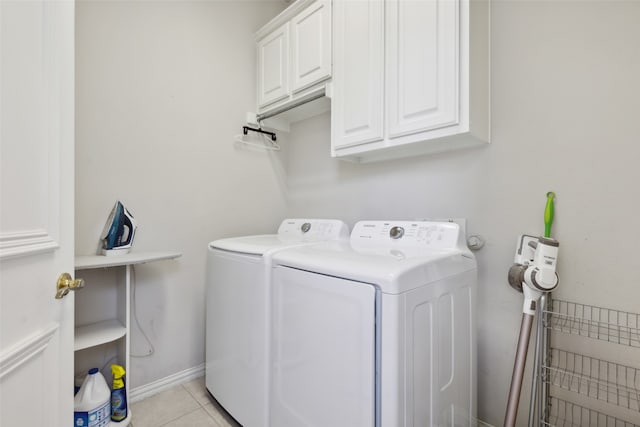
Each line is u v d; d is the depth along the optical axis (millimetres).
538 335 1146
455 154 1493
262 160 2244
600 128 1103
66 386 841
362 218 1913
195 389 1742
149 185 1680
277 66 2014
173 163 1777
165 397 1659
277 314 1163
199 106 1896
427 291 944
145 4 1666
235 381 1373
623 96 1059
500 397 1337
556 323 1189
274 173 2320
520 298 1290
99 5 1502
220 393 1485
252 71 2184
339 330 932
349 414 897
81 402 1247
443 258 1045
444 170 1534
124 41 1588
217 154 1985
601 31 1099
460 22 1175
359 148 1528
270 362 1194
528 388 1255
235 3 2084
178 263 1797
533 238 1223
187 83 1840
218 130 1991
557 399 1185
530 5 1259
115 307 1553
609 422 1079
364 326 864
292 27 1903
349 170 1992
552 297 1195
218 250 1521
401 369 830
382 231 1476
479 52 1265
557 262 1192
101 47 1508
